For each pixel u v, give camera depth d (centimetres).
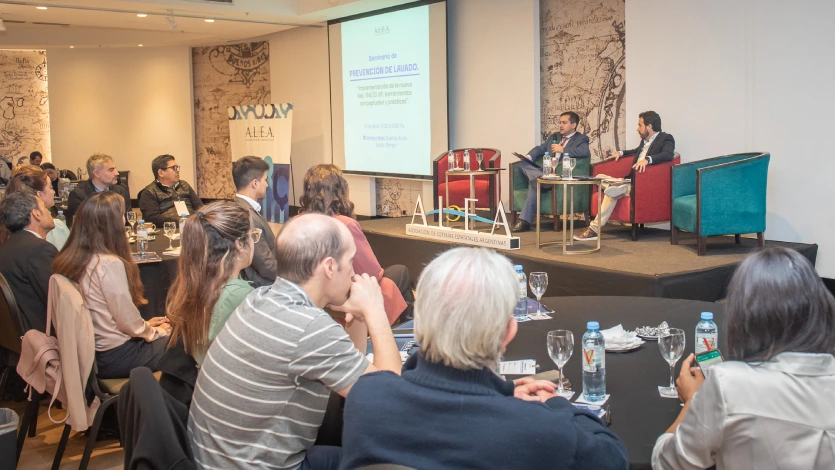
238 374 163
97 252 295
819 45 510
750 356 137
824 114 512
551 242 571
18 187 447
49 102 1226
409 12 818
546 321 258
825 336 132
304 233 174
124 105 1212
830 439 128
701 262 470
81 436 340
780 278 133
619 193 566
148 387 159
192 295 208
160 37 1096
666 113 612
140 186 1227
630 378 195
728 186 494
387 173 881
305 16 899
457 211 589
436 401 122
